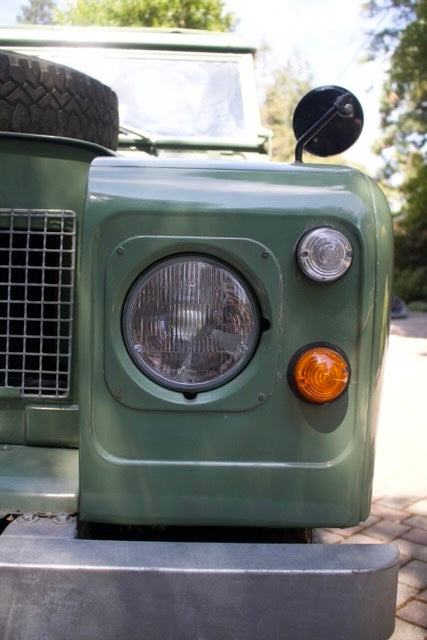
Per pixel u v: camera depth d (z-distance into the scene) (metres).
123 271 1.54
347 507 1.59
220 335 1.57
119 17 9.67
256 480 1.58
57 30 3.63
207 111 3.54
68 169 1.87
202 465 1.57
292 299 1.55
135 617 1.43
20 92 1.91
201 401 1.56
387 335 1.62
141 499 1.58
